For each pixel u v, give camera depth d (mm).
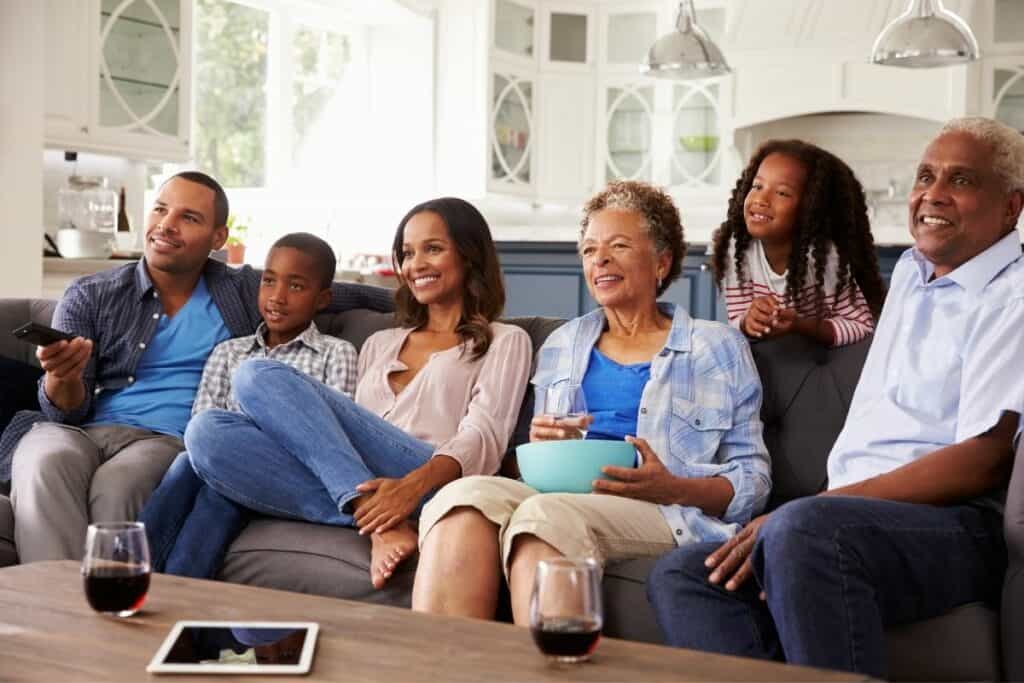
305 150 7004
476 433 2434
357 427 2408
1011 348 2020
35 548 2387
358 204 7379
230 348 2840
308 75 6996
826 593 1792
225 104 6465
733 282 2830
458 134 7348
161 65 5133
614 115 7781
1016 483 1892
